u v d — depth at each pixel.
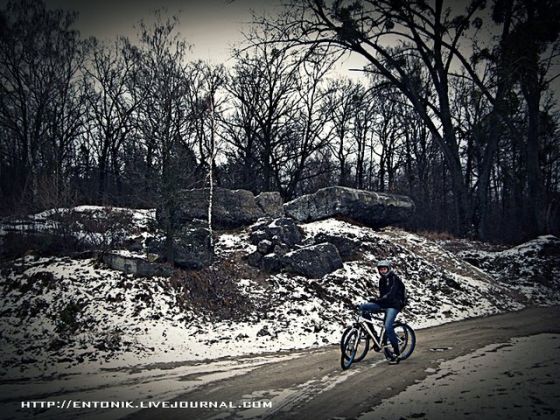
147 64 18.33
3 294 11.13
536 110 28.39
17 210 14.78
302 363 8.52
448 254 20.72
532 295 18.73
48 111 29.02
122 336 9.84
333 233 17.58
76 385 7.16
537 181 28.17
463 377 6.86
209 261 13.81
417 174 42.84
